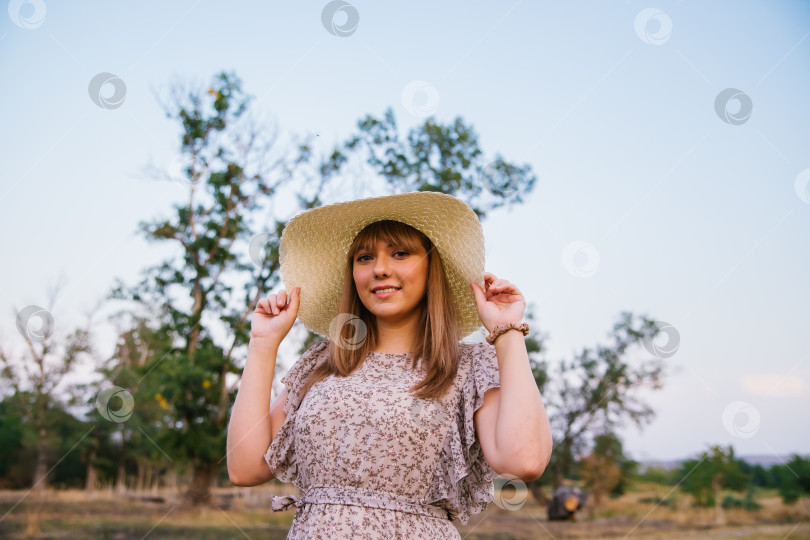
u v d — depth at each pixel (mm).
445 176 7867
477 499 1410
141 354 8812
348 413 1416
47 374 8516
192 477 8867
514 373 1347
